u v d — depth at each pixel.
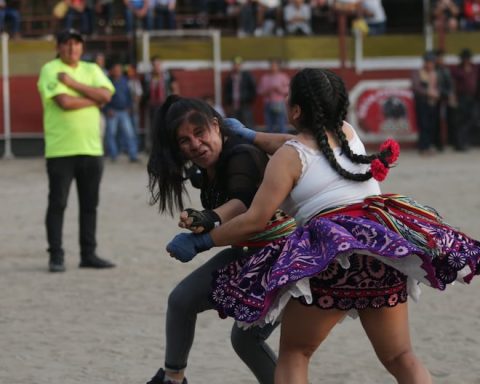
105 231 18.38
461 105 34.59
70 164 14.26
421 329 10.91
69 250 16.30
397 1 39.03
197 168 7.48
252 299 6.41
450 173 27.47
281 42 35.09
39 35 37.44
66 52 14.13
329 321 6.50
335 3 36.56
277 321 7.42
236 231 6.56
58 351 10.11
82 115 14.14
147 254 15.88
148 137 33.72
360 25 35.16
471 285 13.18
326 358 9.81
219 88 34.84
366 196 6.61
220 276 6.75
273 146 7.33
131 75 33.25
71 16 36.56
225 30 37.88
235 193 6.93
